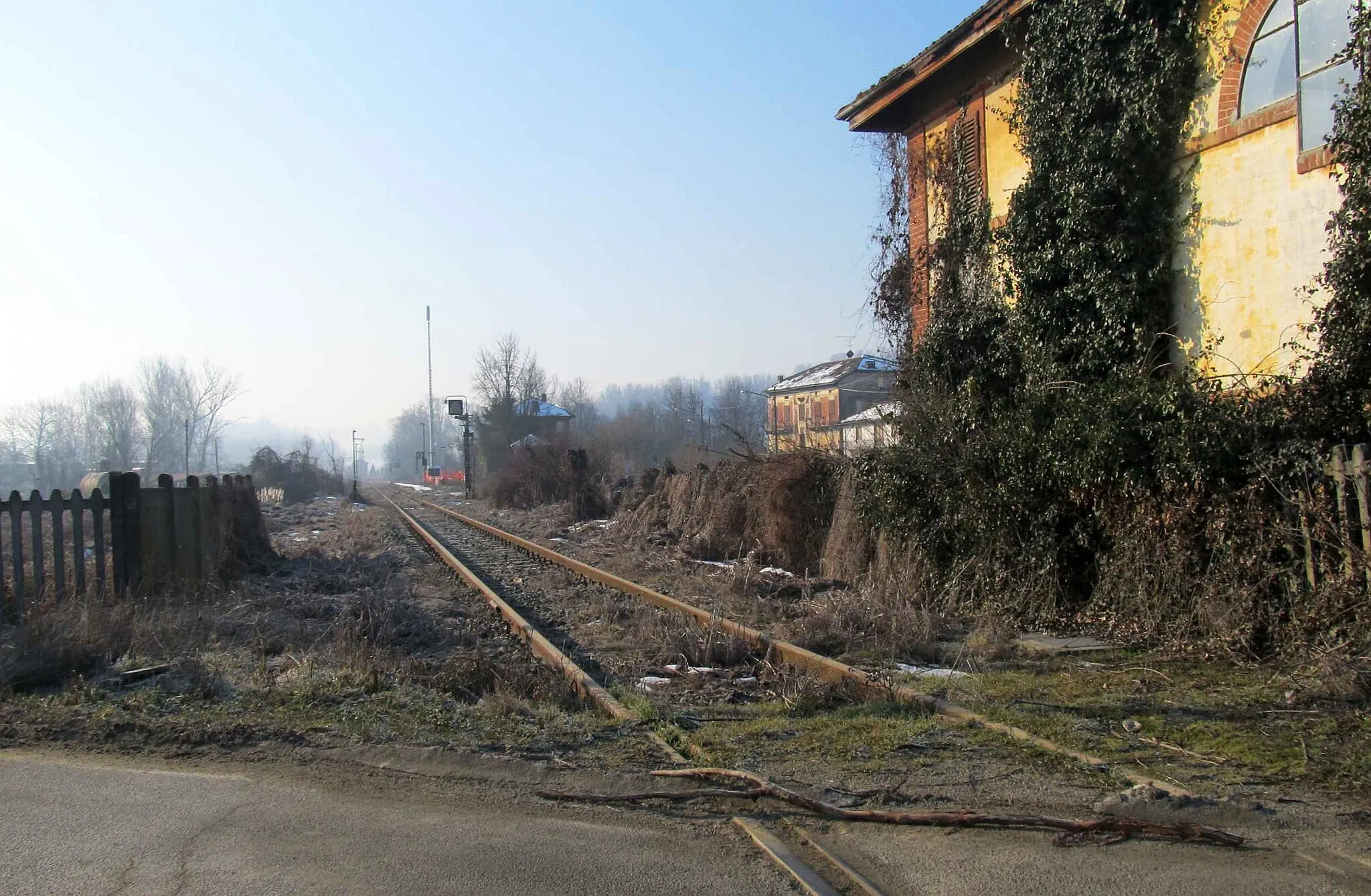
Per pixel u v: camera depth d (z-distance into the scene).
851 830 4.54
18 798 4.89
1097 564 10.17
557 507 34.88
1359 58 8.73
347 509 47.72
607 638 10.42
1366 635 7.18
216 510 14.68
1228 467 8.73
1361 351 8.52
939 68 15.01
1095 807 4.76
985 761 5.58
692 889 3.87
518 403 71.81
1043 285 12.27
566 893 3.83
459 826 4.56
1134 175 11.41
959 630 10.38
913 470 12.38
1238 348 10.49
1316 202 9.73
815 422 25.44
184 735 5.95
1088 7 11.61
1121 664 8.23
